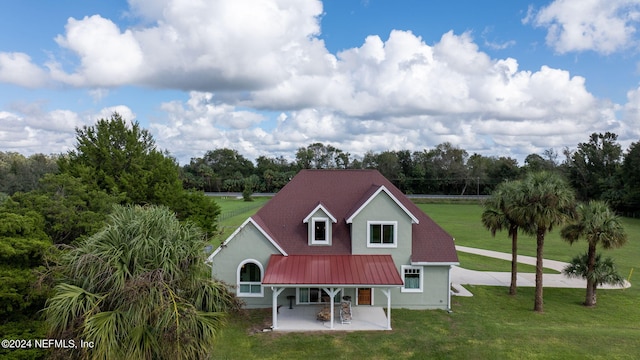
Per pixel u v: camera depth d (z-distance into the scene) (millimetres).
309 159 159625
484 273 35469
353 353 18203
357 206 25438
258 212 27078
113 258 11602
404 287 25156
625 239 25547
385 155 139125
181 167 152000
